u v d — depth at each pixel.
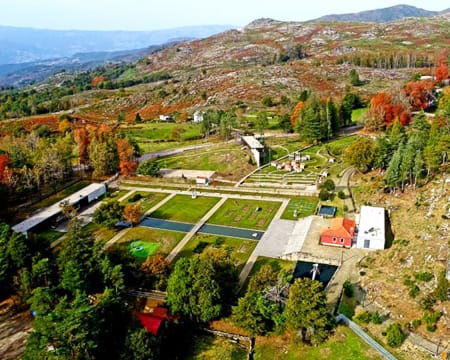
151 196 100.62
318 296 47.91
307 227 77.62
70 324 41.97
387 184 83.94
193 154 129.00
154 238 78.75
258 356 48.44
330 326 49.34
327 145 125.56
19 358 48.97
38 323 43.47
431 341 45.84
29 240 65.44
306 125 126.94
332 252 68.19
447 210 64.31
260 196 96.25
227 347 50.47
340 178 100.31
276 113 167.38
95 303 56.09
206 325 53.88
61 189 104.38
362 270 61.94
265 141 135.12
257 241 75.81
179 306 53.16
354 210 82.94
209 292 52.12
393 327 46.16
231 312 54.69
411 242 62.59
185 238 78.31
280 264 67.44
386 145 93.25
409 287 54.09
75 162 123.31
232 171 112.56
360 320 50.53
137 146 125.06
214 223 84.44
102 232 81.75
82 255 59.59
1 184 91.00
